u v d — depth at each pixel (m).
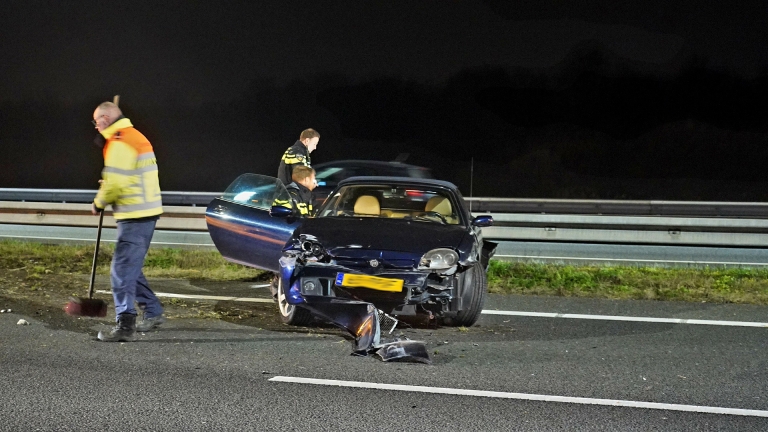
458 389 5.77
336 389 5.71
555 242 16.45
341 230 7.98
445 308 7.84
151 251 13.60
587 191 29.45
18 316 8.02
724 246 15.54
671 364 6.62
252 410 5.19
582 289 10.36
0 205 18.69
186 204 18.70
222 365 6.32
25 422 4.87
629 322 8.38
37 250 13.29
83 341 7.07
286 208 8.45
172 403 5.30
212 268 12.01
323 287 7.59
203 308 8.79
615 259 13.95
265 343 7.14
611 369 6.43
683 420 5.15
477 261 8.09
